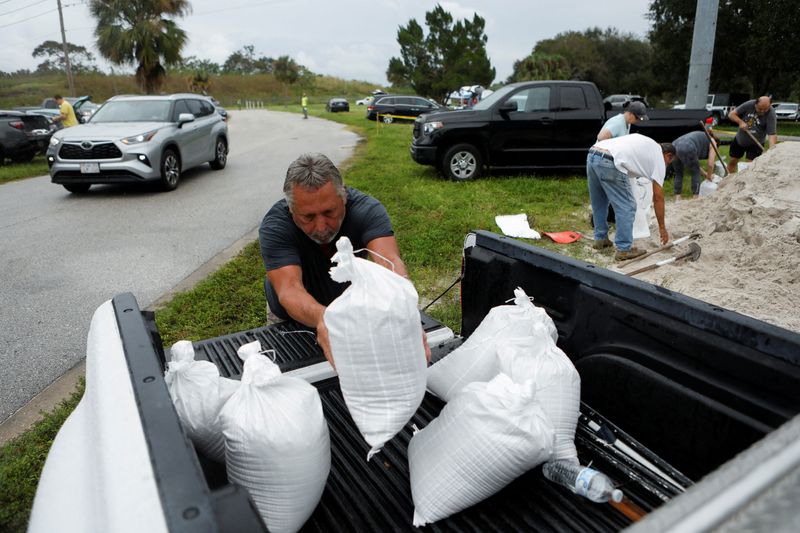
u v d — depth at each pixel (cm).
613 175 522
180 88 5591
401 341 146
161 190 972
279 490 136
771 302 394
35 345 397
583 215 734
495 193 851
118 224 748
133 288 509
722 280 437
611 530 145
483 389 156
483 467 146
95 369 134
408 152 1405
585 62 5766
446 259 552
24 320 441
